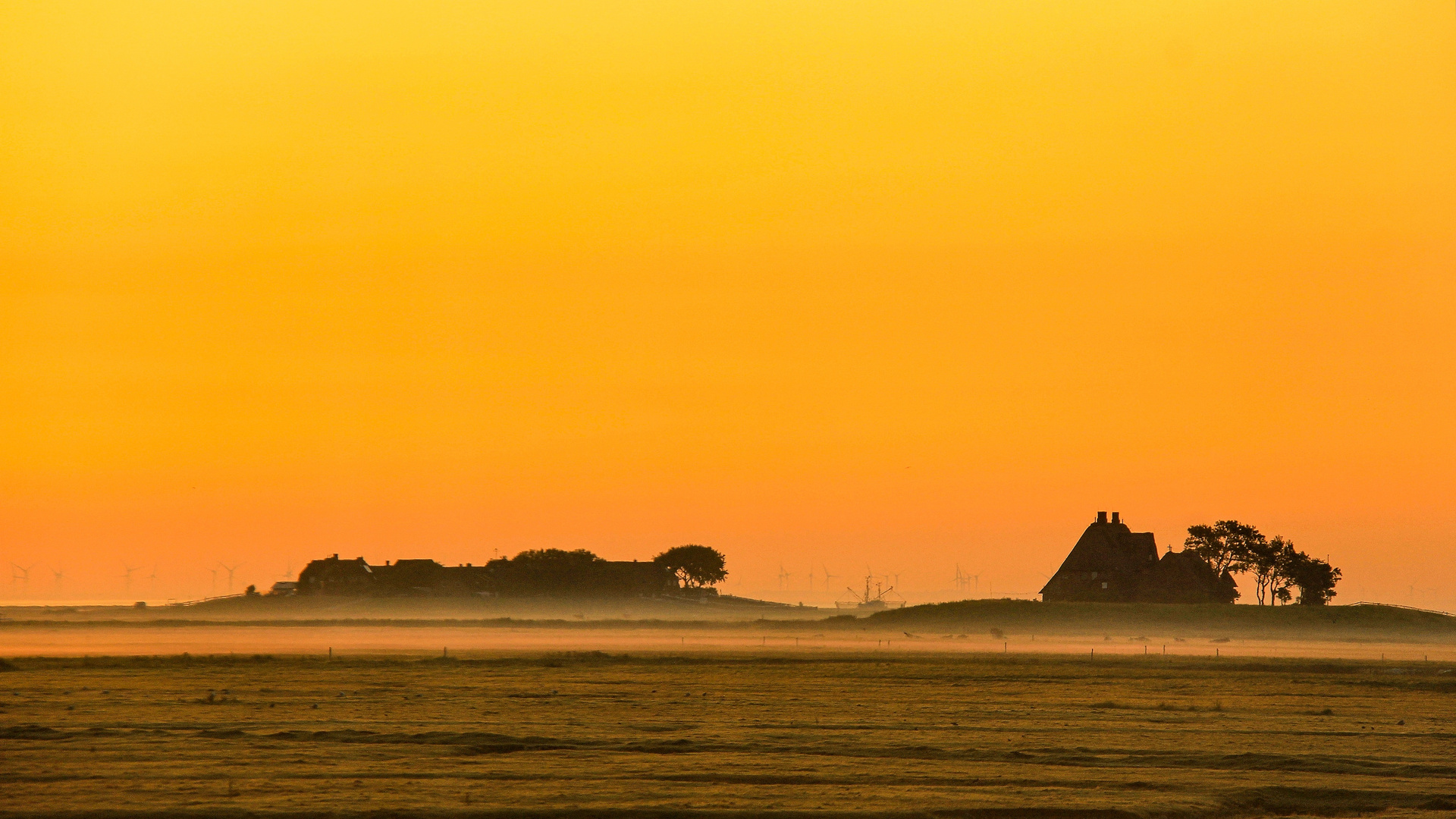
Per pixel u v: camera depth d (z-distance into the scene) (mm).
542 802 149250
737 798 152750
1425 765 185250
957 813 147625
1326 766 183875
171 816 139250
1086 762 185875
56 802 146125
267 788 155875
